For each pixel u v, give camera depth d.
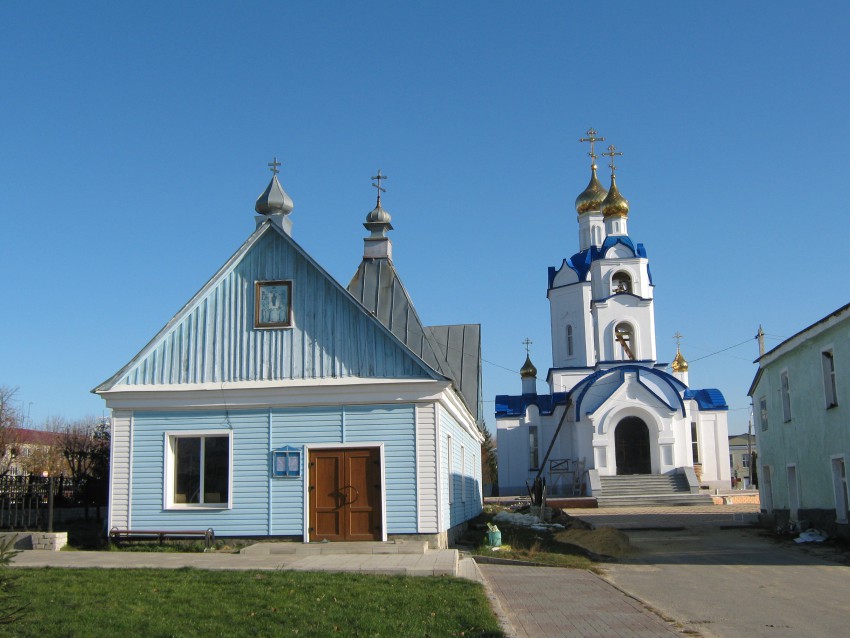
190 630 10.34
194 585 13.12
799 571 17.69
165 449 19.80
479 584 13.84
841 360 22.16
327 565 15.43
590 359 54.53
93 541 20.27
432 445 19.19
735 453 109.38
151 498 19.64
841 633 11.15
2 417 54.09
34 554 17.42
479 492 33.38
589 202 57.72
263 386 19.62
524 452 52.09
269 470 19.50
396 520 19.00
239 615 11.09
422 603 11.99
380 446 19.28
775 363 28.33
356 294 23.91
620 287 51.28
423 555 17.16
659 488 43.72
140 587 12.91
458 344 31.22
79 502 29.00
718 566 18.78
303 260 20.36
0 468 52.12
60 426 72.44
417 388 19.34
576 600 13.56
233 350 20.11
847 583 15.89
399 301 23.64
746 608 13.09
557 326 56.53
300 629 10.41
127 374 20.11
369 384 19.36
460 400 22.03
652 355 49.41
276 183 22.41
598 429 45.56
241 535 19.31
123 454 19.89
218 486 19.73
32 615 10.88
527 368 57.62
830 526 23.31
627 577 17.00
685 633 11.03
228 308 20.34
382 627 10.49
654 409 45.41
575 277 56.00
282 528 19.25
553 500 42.06
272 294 20.30
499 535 21.00
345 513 19.20
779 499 28.44
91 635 10.05
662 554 21.44
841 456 22.28
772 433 29.23
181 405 19.89
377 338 19.77
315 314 20.09
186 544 19.31
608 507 41.47
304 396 19.61
